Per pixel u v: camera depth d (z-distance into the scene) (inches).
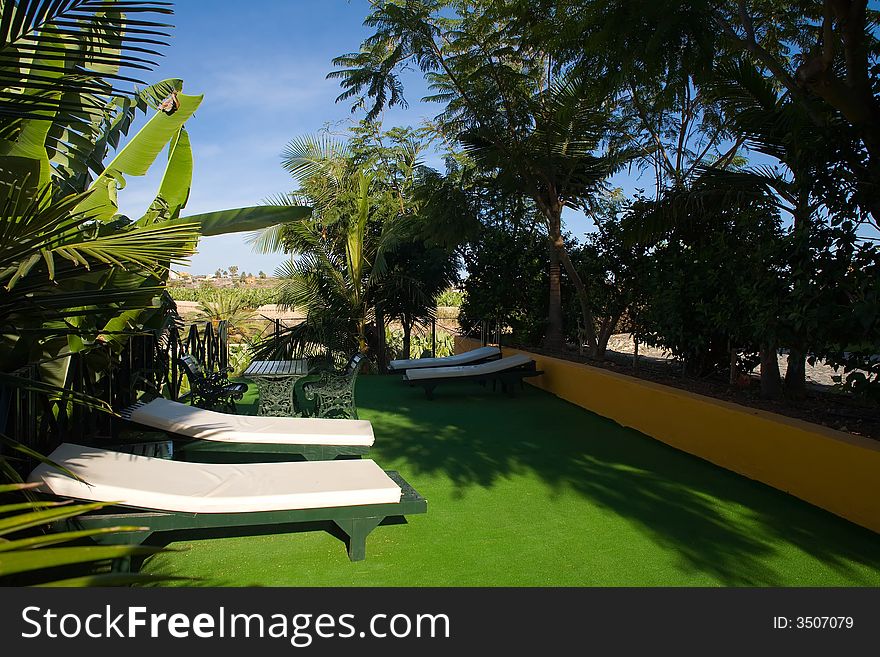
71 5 115.6
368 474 145.3
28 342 142.2
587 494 185.0
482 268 530.6
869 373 198.4
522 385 416.2
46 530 118.8
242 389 288.7
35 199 102.3
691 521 162.7
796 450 183.0
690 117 403.5
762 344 262.1
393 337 629.3
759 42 349.7
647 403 267.9
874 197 206.7
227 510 124.1
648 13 224.8
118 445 173.0
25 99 115.7
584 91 291.1
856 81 198.4
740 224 277.4
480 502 177.5
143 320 221.8
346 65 406.9
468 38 398.0
